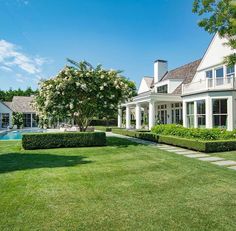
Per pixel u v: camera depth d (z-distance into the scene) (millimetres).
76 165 8109
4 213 4090
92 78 14031
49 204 4496
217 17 8109
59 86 13281
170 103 26469
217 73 18922
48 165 8141
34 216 3969
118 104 15445
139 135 18281
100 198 4801
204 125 17797
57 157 9859
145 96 23781
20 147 13266
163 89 27797
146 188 5441
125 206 4379
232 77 16062
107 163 8445
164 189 5367
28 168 7641
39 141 12859
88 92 14000
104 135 13961
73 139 13477
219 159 9031
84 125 16172
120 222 3738
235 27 7531
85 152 11242
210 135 12023
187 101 19922
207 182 5902
